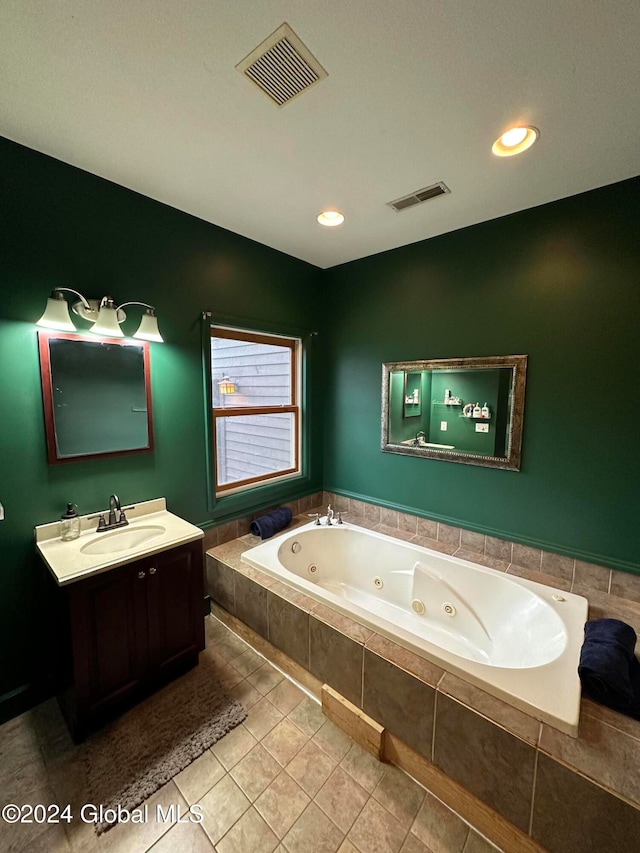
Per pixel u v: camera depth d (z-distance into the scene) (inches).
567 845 43.8
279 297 111.2
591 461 79.7
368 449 119.9
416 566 94.8
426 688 54.2
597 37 41.4
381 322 112.6
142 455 83.4
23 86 48.7
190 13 39.7
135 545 76.9
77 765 57.9
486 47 43.1
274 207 83.2
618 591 77.8
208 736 62.9
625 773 41.8
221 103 52.1
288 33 41.8
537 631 70.5
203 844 48.4
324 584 108.5
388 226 92.5
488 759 49.0
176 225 84.8
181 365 88.7
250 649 84.3
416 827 50.6
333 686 67.7
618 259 73.1
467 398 96.3
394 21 40.4
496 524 94.3
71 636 58.6
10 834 49.4
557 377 82.3
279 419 128.3
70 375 70.6
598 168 67.4
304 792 54.8
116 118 55.4
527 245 83.7
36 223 64.7
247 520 108.3
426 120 55.4
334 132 58.4
